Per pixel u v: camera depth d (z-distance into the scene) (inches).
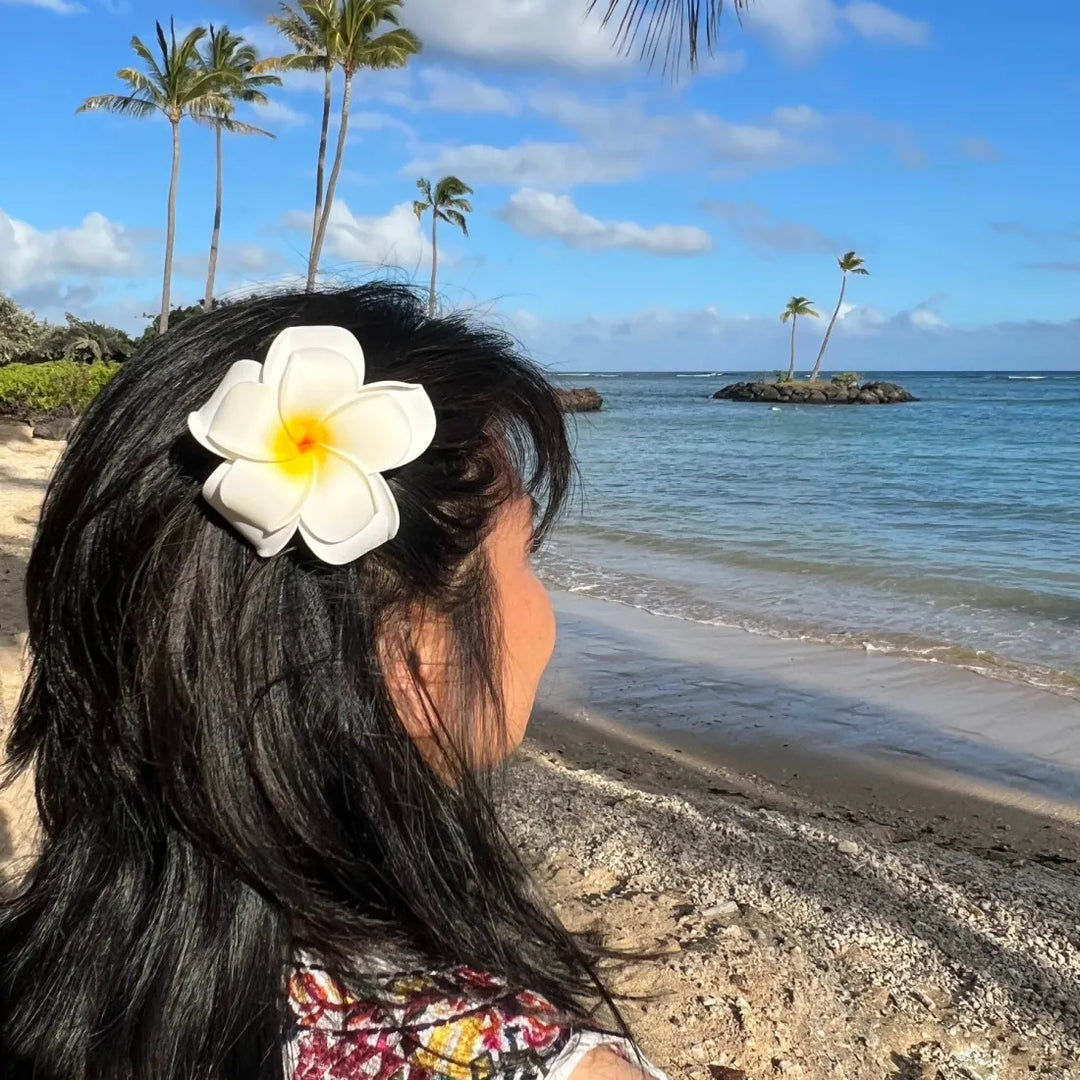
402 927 26.4
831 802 220.2
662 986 121.3
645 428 1855.3
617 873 158.4
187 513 25.8
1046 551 580.7
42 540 28.6
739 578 493.4
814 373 2999.5
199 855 26.0
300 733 25.4
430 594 26.1
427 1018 25.6
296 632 25.4
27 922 28.3
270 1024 25.5
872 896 155.8
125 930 26.4
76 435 28.8
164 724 25.1
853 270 2979.8
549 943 30.0
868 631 378.9
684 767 239.0
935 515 750.5
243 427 23.8
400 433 24.0
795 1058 109.7
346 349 24.9
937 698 292.8
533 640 30.0
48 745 29.0
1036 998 127.0
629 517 724.0
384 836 26.1
